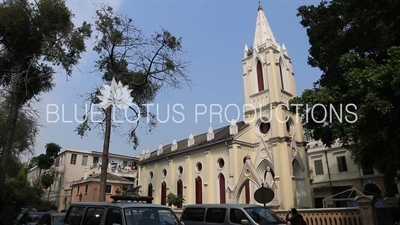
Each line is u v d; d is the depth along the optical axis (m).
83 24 23.31
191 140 42.62
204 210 13.19
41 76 22.97
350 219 15.23
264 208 12.23
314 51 21.50
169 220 9.09
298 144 35.88
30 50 21.70
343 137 15.22
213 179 37.09
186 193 39.50
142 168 50.75
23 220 18.41
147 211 8.98
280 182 32.00
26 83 20.64
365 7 15.51
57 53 21.38
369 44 17.28
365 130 13.25
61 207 57.62
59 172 60.69
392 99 12.39
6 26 19.84
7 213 20.05
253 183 32.72
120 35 24.09
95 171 59.16
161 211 9.24
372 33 16.39
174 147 45.28
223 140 36.12
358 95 14.20
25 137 26.92
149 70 25.36
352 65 14.82
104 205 9.41
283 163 32.72
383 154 14.70
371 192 34.53
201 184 38.53
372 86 12.67
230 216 12.01
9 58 22.69
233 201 32.62
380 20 15.34
